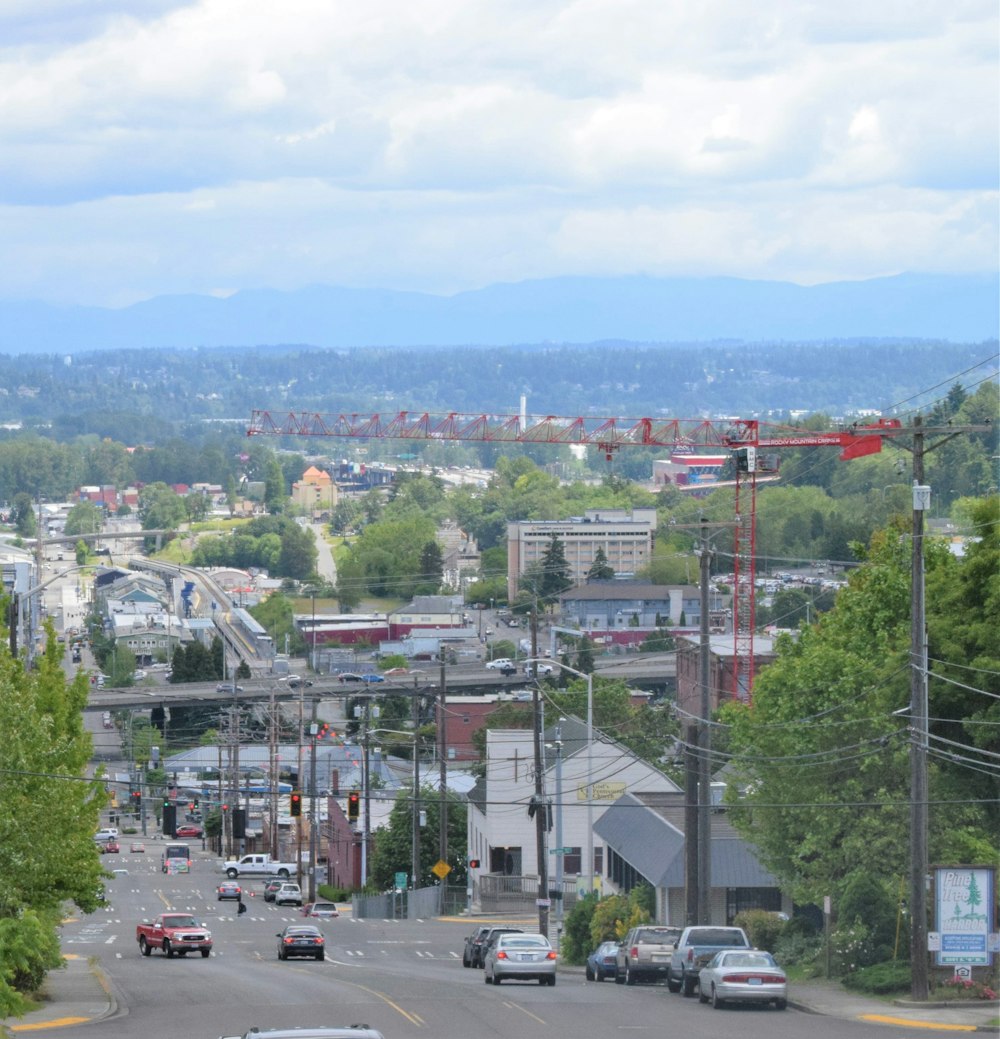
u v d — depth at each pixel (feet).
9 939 186.39
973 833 242.58
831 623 278.46
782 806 254.27
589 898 336.08
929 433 206.18
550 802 368.27
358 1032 101.35
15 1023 193.98
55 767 206.80
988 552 239.91
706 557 264.52
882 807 246.47
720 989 196.13
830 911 241.14
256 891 609.83
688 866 264.52
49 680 252.83
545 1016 187.32
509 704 654.53
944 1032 171.32
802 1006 200.34
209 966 298.76
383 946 360.89
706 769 262.47
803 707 259.80
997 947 203.00
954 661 238.07
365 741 542.98
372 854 552.00
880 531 322.34
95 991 234.99
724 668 563.89
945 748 243.40
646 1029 172.76
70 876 233.55
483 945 285.84
